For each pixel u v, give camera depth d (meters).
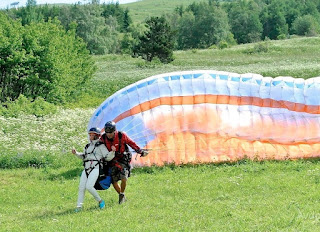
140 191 15.65
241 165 18.61
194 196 14.66
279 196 13.95
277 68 63.16
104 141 13.82
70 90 43.00
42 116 33.59
